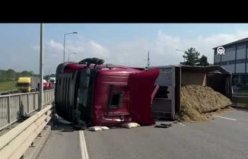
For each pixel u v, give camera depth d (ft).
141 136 51.11
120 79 61.11
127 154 37.96
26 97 70.64
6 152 24.18
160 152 39.11
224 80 91.66
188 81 87.71
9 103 55.31
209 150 40.32
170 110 71.10
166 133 53.98
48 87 217.36
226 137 50.08
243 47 344.69
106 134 53.26
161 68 74.18
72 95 67.67
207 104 80.38
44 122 51.42
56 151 39.52
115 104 60.90
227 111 87.81
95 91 59.98
